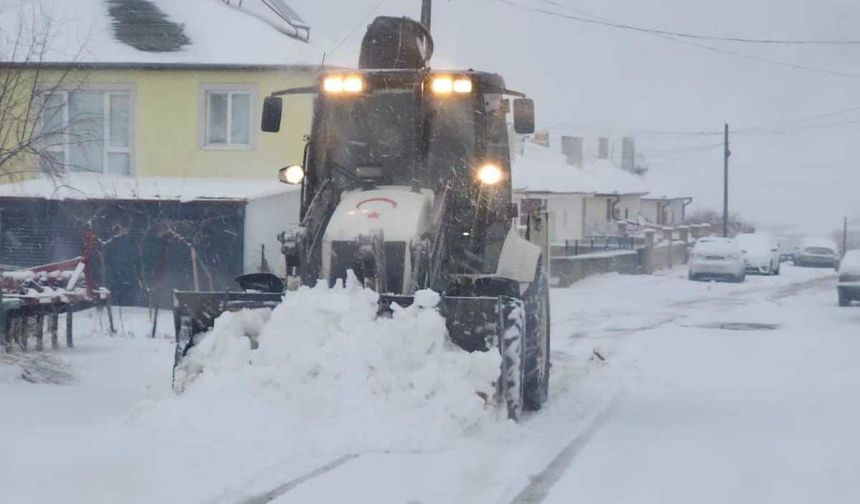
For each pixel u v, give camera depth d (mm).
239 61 25938
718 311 28125
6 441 8820
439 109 11141
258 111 26156
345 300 9602
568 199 49500
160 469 7918
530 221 12617
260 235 24734
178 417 9180
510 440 9523
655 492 7984
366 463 8367
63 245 25391
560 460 9016
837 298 33031
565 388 13859
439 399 9219
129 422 9336
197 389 9398
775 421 11305
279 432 8852
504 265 11133
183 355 10281
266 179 26141
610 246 47531
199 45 26734
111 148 26625
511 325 10016
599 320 25562
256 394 9203
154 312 20938
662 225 67750
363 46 11688
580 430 10578
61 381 12414
